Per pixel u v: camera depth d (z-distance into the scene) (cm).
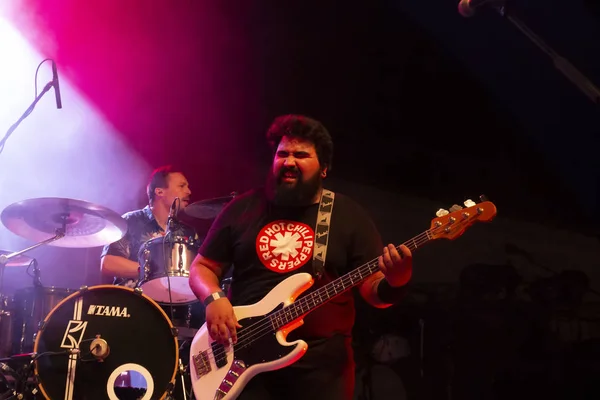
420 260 704
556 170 732
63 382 346
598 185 711
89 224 437
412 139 752
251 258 269
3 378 381
